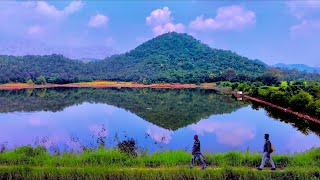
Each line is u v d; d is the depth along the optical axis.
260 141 30.61
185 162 18.72
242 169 16.86
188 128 38.16
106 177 16.41
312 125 41.38
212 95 100.50
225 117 48.50
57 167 17.34
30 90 122.00
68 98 85.75
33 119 45.88
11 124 41.09
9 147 27.84
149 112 55.50
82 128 38.25
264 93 76.44
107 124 41.44
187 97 92.00
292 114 52.66
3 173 16.61
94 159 18.59
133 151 20.16
